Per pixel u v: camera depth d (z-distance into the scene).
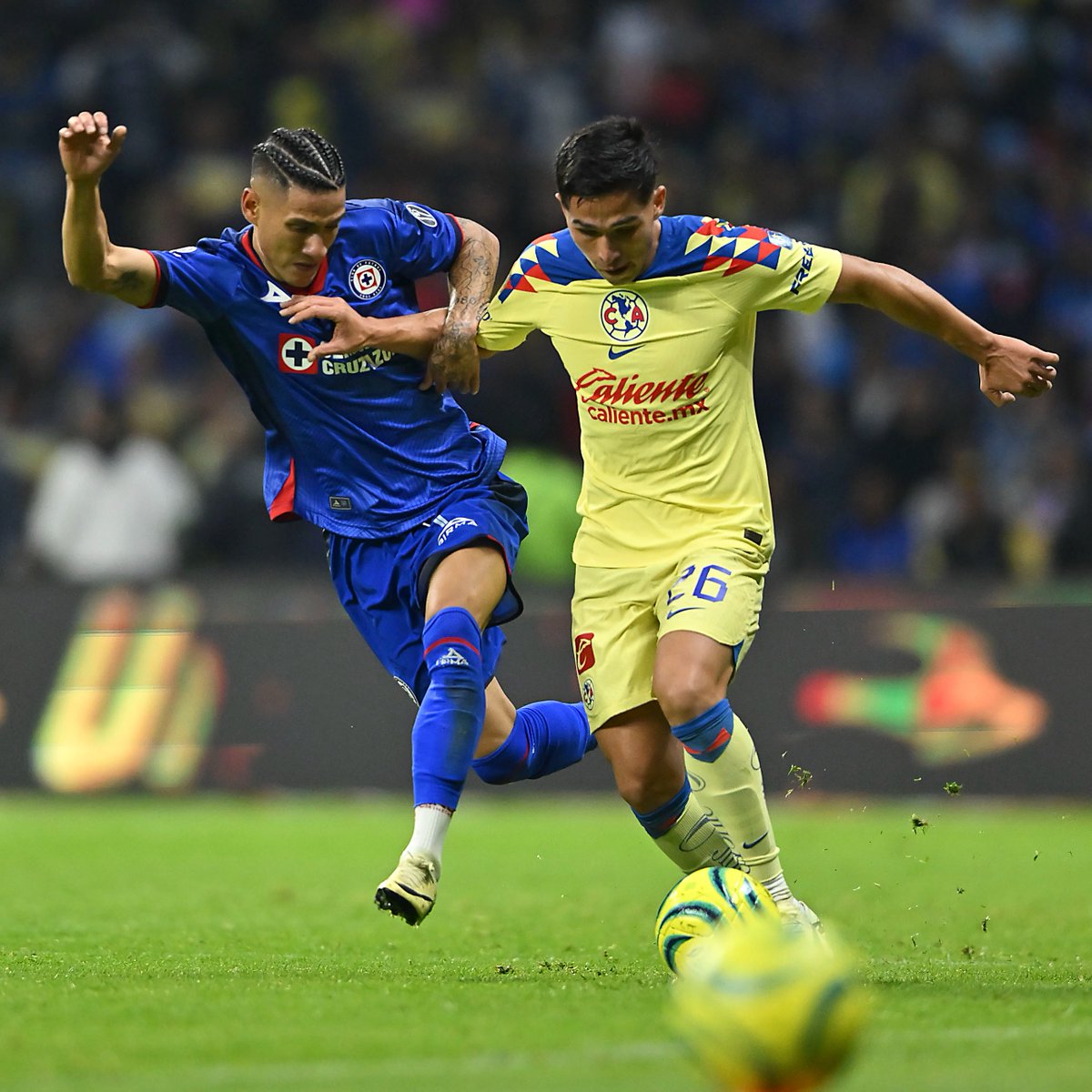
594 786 45.53
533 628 44.12
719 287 19.47
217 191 61.19
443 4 66.19
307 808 43.53
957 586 43.56
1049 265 62.00
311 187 19.39
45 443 55.75
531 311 20.22
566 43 66.56
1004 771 42.91
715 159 64.06
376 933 23.02
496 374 55.09
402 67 64.75
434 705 19.16
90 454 52.75
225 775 44.81
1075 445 56.22
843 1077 11.56
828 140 64.56
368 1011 15.22
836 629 43.75
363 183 61.72
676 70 65.31
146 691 45.16
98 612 45.38
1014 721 43.03
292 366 20.45
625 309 19.67
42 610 45.44
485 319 20.52
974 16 66.94
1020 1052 13.36
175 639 45.31
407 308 21.11
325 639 44.97
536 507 48.16
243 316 20.28
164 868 31.84
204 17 64.31
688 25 66.44
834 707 43.66
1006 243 61.97
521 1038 13.90
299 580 45.50
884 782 43.31
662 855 34.12
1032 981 17.73
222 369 56.91
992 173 63.41
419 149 61.78
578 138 18.84
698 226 19.48
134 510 52.53
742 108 65.31
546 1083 12.16
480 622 20.06
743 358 20.05
